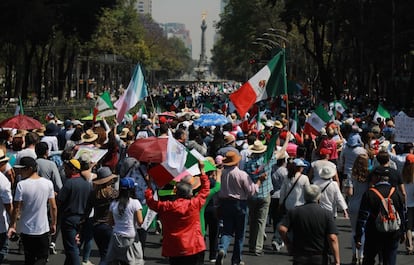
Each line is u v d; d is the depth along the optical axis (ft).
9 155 45.88
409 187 45.11
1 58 239.91
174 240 31.86
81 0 184.75
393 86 173.88
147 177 41.78
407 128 55.67
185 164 34.22
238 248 41.09
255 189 41.19
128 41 391.24
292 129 74.64
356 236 35.88
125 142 57.98
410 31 166.09
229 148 48.16
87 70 314.76
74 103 186.80
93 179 38.42
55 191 41.47
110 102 63.46
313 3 202.28
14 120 59.57
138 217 34.73
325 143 58.18
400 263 43.06
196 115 90.22
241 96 49.06
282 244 48.75
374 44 182.39
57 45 258.98
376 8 179.63
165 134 48.73
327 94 216.13
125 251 34.65
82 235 40.73
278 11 370.12
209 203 42.83
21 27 163.73
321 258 28.71
